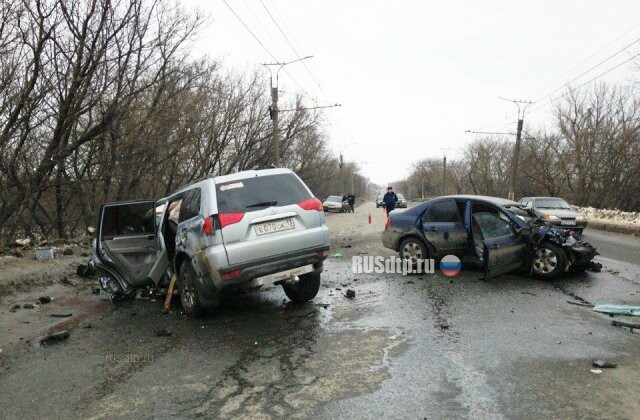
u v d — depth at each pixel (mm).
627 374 3783
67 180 13375
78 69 10898
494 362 4113
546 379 3723
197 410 3395
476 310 5871
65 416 3398
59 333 5246
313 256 5855
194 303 5965
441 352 4402
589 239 15273
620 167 30984
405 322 5449
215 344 4910
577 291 6809
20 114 10406
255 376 3984
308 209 5918
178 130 16672
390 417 3186
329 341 4836
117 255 6988
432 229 8492
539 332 4930
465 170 77938
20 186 11086
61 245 11445
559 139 36219
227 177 5844
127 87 13023
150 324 5824
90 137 12055
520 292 6785
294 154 36656
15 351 4918
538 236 7590
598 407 3240
